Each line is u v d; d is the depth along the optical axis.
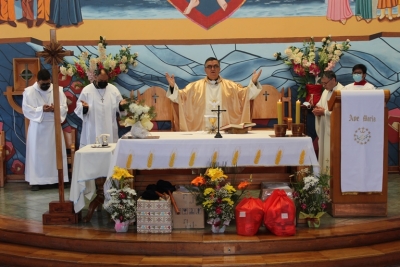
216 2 7.75
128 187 5.14
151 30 7.80
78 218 5.41
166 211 4.95
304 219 5.19
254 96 6.97
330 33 7.77
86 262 4.53
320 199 5.08
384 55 7.82
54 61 5.32
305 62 7.40
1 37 7.77
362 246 4.87
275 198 4.92
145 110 5.30
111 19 7.77
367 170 5.34
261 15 7.76
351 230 4.95
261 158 5.16
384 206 5.44
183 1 7.75
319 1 7.73
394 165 7.98
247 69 7.84
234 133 5.71
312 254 4.66
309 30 7.76
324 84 6.57
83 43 7.80
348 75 7.84
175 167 5.14
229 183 5.12
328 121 6.28
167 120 7.66
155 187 5.21
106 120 7.42
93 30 7.79
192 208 5.09
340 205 5.45
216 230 4.96
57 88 5.35
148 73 7.86
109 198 5.20
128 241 4.72
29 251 4.86
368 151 5.34
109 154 5.32
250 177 5.30
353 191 5.38
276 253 4.70
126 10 7.77
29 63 7.76
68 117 7.91
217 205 4.89
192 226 5.11
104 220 5.50
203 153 5.14
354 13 7.74
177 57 7.83
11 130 7.84
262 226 5.20
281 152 5.16
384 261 4.64
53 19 7.76
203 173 5.59
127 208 4.98
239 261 4.50
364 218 5.40
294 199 5.17
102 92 7.41
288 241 4.72
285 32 7.77
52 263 4.62
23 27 7.74
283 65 7.81
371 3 7.74
